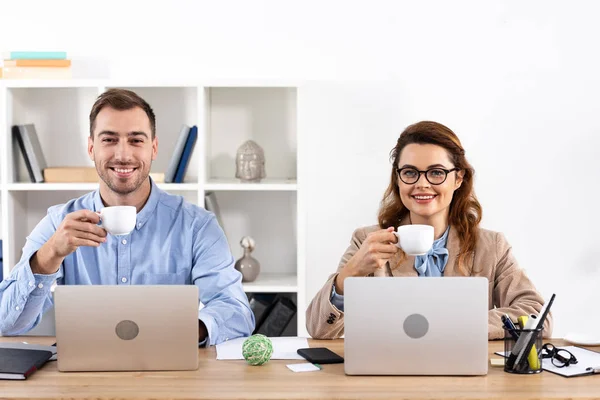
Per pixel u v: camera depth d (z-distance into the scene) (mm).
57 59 3762
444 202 2520
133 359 1981
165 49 3924
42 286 2264
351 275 2229
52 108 3951
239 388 1826
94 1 3914
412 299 1940
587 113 3934
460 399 1743
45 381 1890
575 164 3947
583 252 3969
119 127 2557
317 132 3951
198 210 2768
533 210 3967
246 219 4016
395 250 2191
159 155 3957
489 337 2330
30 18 3920
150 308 1975
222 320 2387
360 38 3920
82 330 1971
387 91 3932
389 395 1768
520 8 3904
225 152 3988
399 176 2541
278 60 3932
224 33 3922
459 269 2566
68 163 3971
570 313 3980
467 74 3922
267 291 3707
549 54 3916
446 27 3912
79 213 2137
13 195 3793
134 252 2691
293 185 3703
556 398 1748
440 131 2516
